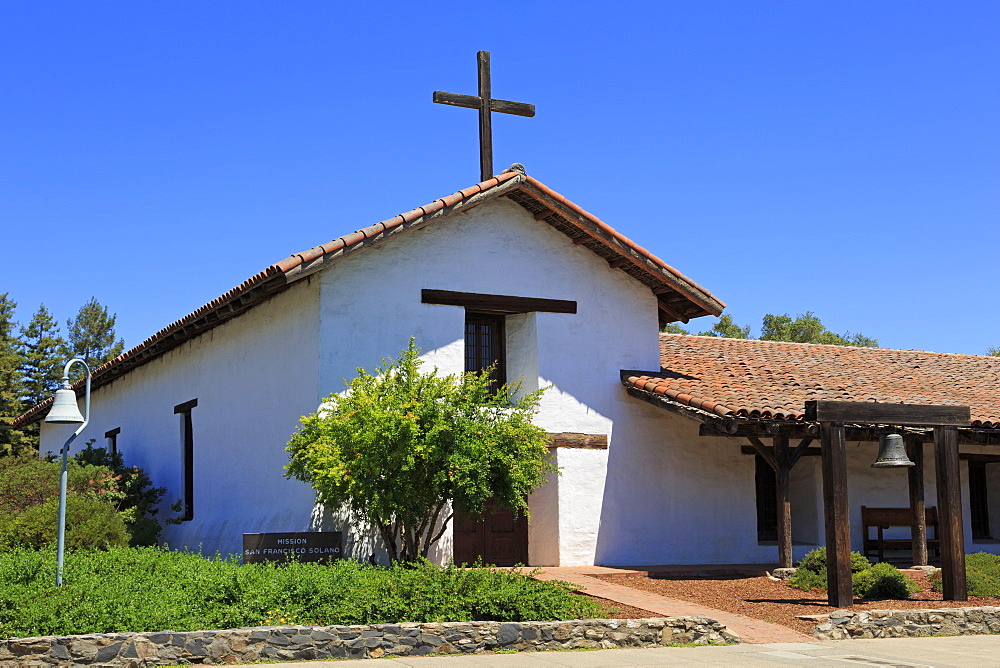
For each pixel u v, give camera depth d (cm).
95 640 889
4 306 4650
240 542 1603
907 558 1920
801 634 1147
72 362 1155
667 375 1744
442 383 1334
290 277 1391
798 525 1909
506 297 1623
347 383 1470
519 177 1587
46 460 1930
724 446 1786
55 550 1254
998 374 2253
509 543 1647
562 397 1648
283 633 952
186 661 913
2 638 891
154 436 2139
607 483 1664
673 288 1722
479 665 928
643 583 1455
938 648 1084
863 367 2114
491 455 1305
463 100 1716
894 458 1296
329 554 1348
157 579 1094
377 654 976
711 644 1094
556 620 1084
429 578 1112
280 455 1548
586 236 1670
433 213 1514
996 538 2122
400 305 1531
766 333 4906
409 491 1265
